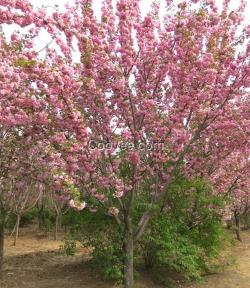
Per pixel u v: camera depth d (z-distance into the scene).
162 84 8.20
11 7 5.70
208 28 7.60
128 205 7.71
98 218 9.22
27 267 10.68
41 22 5.96
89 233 9.48
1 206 9.34
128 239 7.82
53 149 6.54
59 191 8.07
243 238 18.75
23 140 7.95
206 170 10.44
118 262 8.48
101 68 7.03
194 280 9.88
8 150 8.30
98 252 8.99
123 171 8.28
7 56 6.07
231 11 7.62
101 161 7.59
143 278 9.55
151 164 8.15
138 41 7.34
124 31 7.07
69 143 6.39
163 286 9.23
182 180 9.62
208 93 7.55
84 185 7.52
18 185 9.55
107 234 9.05
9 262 11.27
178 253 8.88
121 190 7.32
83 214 9.49
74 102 6.84
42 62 5.93
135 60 7.43
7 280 9.30
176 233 9.45
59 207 15.70
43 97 6.48
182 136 7.52
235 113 8.19
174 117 7.64
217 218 10.43
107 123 7.46
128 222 7.82
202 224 10.24
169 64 7.58
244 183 13.13
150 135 8.01
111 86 7.24
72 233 9.92
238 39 7.41
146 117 7.90
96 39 7.02
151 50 7.43
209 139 9.09
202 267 10.27
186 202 10.04
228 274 10.67
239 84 7.68
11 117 6.41
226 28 7.64
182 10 7.41
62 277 9.72
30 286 8.91
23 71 5.93
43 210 18.81
